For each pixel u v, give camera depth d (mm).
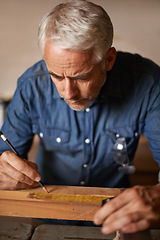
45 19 962
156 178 2684
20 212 1076
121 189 1064
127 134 1422
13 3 4980
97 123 1404
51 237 933
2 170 1103
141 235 731
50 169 1543
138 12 4863
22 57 4223
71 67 950
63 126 1419
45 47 958
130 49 4234
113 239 895
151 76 1352
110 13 4809
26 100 1391
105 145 1431
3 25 4637
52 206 1048
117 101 1376
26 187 1115
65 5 973
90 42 924
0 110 3146
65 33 902
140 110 1383
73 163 1484
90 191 1074
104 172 1502
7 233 937
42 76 1379
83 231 968
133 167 1493
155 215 767
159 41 4371
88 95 1074
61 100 1377
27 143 1443
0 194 1069
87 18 928
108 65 1129
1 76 3943
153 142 1350
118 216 767
